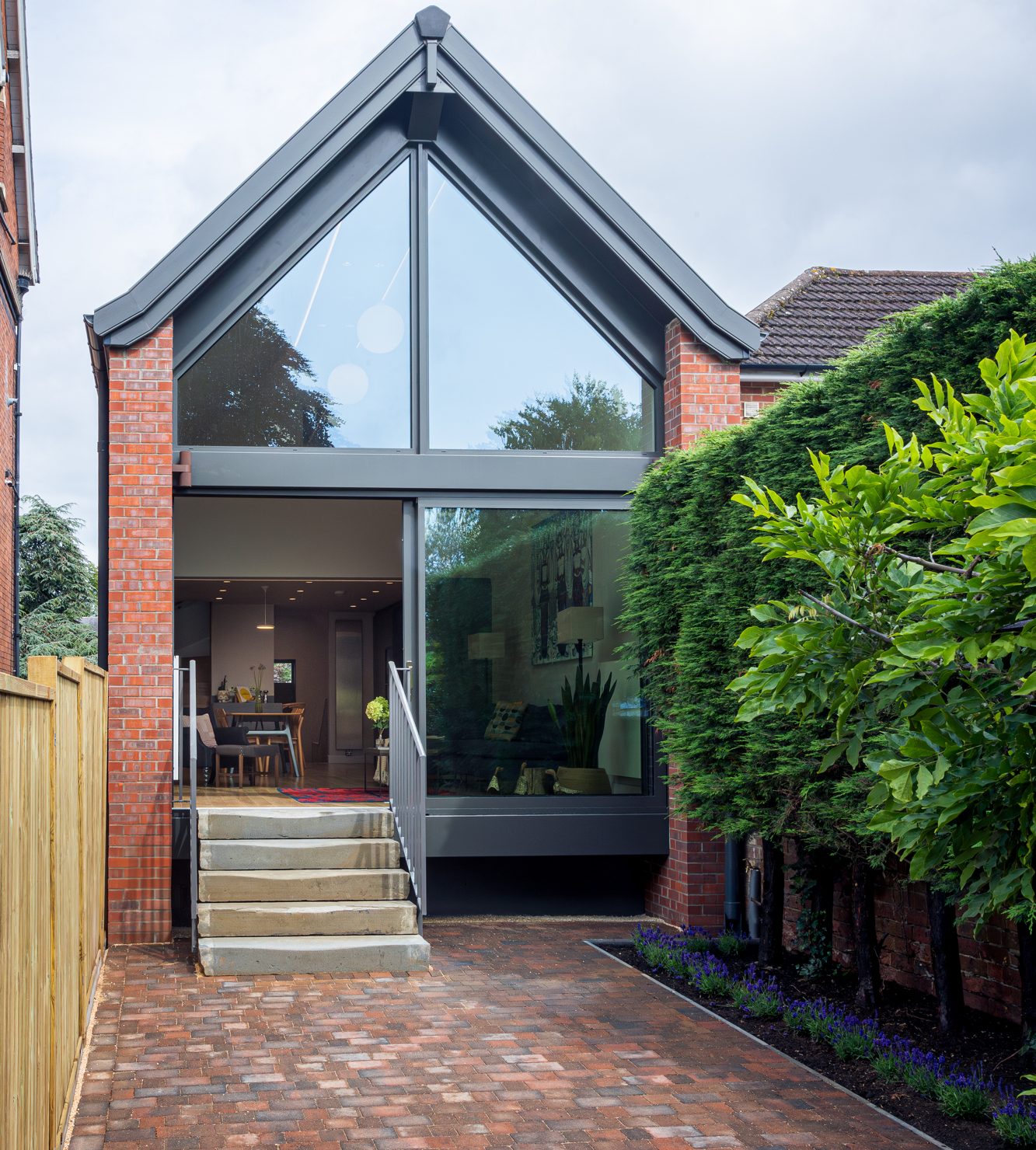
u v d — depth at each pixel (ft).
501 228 32.53
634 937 27.40
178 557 44.09
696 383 31.58
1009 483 8.34
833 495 12.19
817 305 40.50
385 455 30.91
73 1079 16.03
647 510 29.17
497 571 31.48
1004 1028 19.93
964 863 11.62
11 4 48.29
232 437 30.71
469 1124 15.31
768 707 12.46
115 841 27.99
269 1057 18.15
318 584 57.00
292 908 25.76
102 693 25.77
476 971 24.47
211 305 30.63
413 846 26.81
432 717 30.68
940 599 10.68
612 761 31.53
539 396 32.30
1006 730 10.40
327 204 31.42
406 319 31.91
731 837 28.35
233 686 70.54
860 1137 14.96
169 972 24.29
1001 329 16.35
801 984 23.45
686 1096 16.52
